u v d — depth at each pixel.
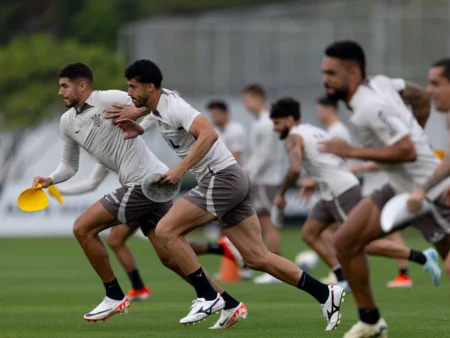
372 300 25.50
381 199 25.61
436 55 122.38
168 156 116.69
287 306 37.62
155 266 61.41
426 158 26.00
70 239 90.81
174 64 132.12
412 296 41.03
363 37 124.44
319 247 43.84
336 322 29.33
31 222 91.75
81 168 103.88
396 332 28.81
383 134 25.14
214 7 192.75
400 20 122.62
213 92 131.50
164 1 189.38
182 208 29.83
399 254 40.94
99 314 31.47
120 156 31.98
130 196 31.83
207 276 30.62
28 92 121.75
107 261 31.52
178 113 29.55
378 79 26.11
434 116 118.19
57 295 43.09
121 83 122.25
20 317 34.19
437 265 40.97
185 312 35.94
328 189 42.53
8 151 126.56
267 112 53.62
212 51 131.75
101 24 173.25
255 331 29.67
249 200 30.41
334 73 25.55
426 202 24.50
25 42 128.00
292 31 129.25
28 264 63.03
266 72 130.25
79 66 31.80
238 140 57.41
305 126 43.16
